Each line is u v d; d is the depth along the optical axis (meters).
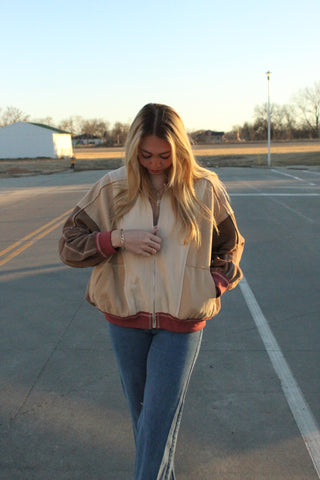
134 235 1.74
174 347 1.76
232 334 4.13
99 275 1.86
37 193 19.44
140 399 1.91
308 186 19.61
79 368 3.51
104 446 2.54
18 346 3.95
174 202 1.76
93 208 1.90
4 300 5.26
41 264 6.96
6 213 13.20
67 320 4.57
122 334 1.83
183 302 1.75
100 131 144.75
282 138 125.44
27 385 3.25
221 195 1.87
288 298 5.15
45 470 2.35
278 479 2.26
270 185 20.36
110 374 3.40
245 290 5.47
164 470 1.80
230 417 2.81
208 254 1.81
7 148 66.88
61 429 2.70
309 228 9.59
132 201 1.81
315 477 2.27
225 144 110.19
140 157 1.74
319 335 4.09
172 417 1.76
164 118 1.70
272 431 2.66
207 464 2.38
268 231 9.32
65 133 71.88
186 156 1.74
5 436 2.64
